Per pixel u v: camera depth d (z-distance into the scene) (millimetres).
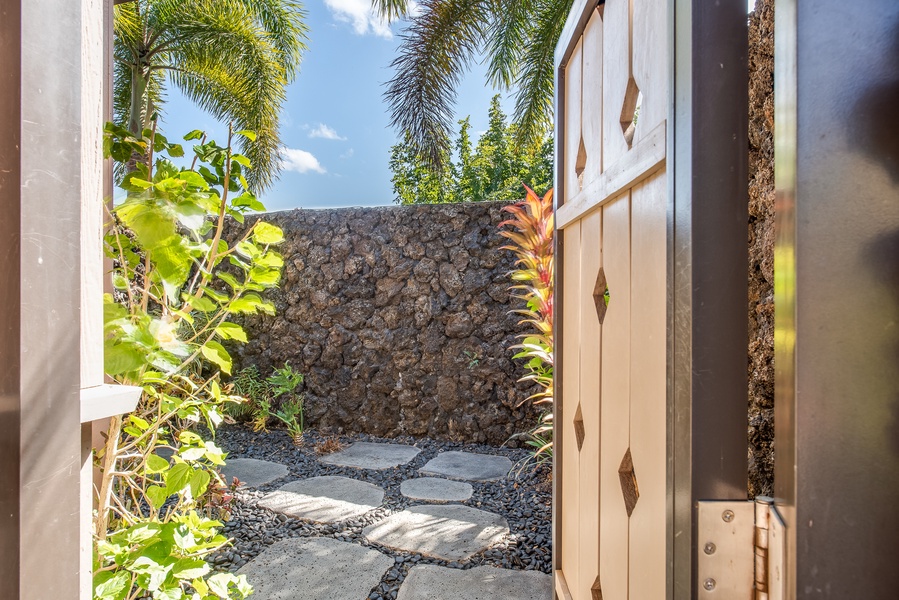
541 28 3822
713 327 559
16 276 598
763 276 670
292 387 4043
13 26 600
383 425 4043
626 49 868
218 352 1352
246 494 2801
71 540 657
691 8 568
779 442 488
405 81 3953
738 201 562
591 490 1093
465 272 3951
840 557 447
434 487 2916
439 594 1834
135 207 1164
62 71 657
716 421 555
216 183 1468
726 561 544
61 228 655
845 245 452
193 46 5508
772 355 659
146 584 971
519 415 3768
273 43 5750
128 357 1084
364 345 4133
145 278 1382
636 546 800
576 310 1287
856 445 448
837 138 454
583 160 1282
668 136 621
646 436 762
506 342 3832
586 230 1177
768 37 667
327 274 4238
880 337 448
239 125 5793
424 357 3992
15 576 587
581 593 1186
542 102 4027
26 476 600
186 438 1348
